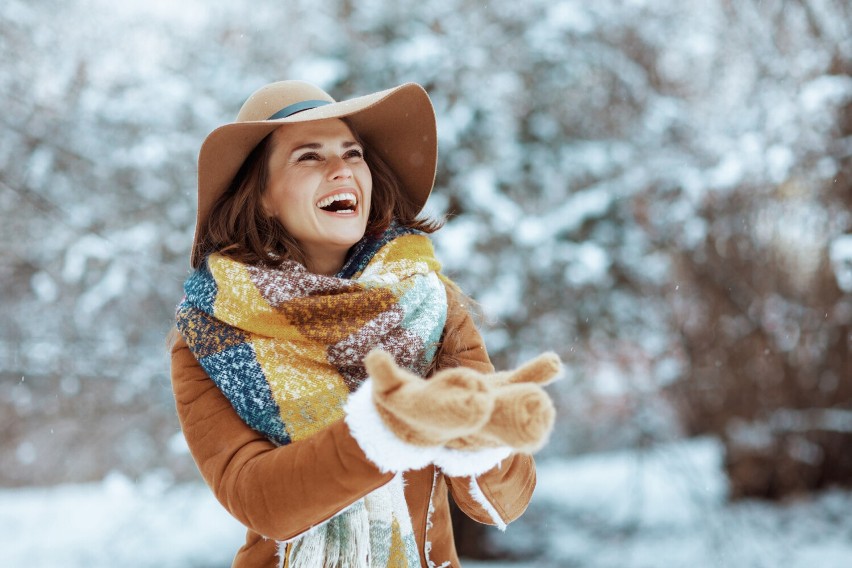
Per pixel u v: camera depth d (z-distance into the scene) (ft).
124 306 23.29
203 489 24.98
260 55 24.21
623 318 22.06
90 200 22.45
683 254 23.89
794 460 26.20
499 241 20.72
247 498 4.69
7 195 22.26
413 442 4.03
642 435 24.47
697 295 24.75
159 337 23.45
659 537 24.32
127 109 22.54
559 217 20.70
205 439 5.31
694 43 23.29
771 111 22.63
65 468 28.78
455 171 20.81
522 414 3.85
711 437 26.55
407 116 6.42
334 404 5.31
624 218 21.52
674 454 24.30
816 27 23.93
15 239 22.84
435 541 5.89
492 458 4.32
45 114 23.21
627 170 21.50
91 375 23.36
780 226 24.34
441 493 5.94
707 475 26.99
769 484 26.23
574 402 28.50
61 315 23.31
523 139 21.43
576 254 20.38
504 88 21.56
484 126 21.06
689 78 25.16
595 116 22.94
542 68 21.80
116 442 24.79
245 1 25.11
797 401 25.96
